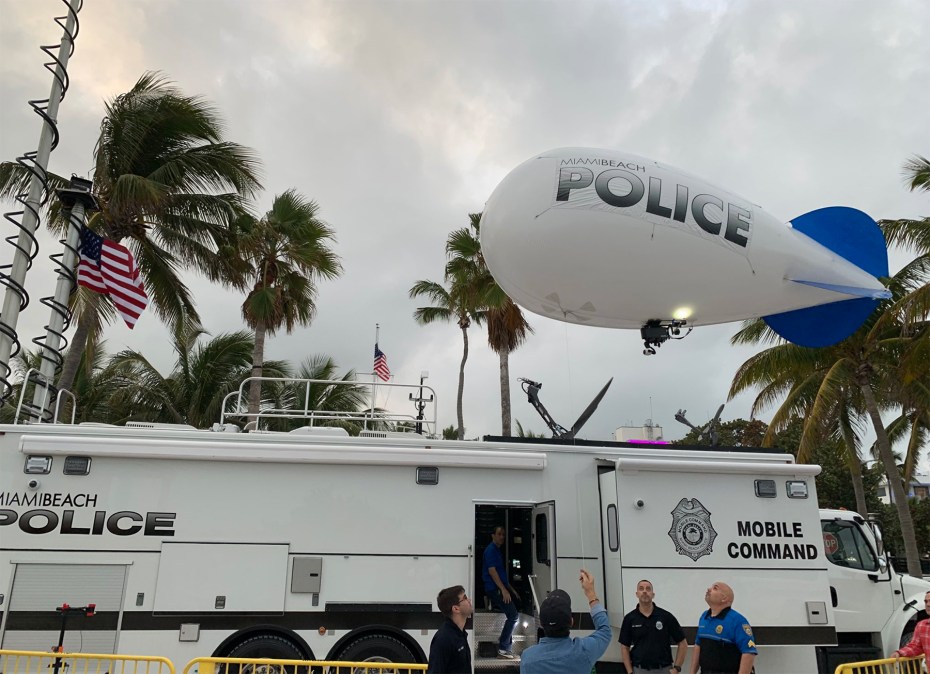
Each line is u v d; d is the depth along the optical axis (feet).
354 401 82.48
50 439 20.62
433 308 85.56
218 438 22.07
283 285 69.00
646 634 18.17
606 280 26.84
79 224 30.63
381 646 20.76
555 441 23.81
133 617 19.92
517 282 27.96
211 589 20.43
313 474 21.76
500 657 23.00
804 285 28.78
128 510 20.65
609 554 22.58
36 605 19.65
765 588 22.30
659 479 22.68
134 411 76.33
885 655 25.94
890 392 61.82
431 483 22.29
